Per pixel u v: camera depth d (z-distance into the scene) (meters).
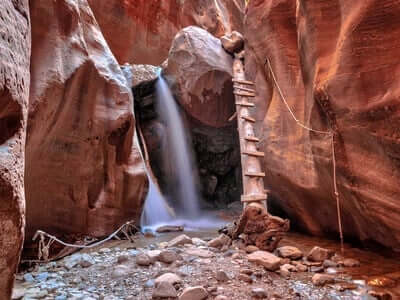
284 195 6.00
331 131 4.05
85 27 5.84
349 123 3.72
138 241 5.64
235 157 11.59
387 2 3.30
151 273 3.48
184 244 4.82
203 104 9.16
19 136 1.65
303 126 4.73
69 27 4.91
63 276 3.50
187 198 10.88
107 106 5.93
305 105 4.77
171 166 10.61
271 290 2.99
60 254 4.53
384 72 3.36
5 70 1.46
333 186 4.43
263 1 6.12
